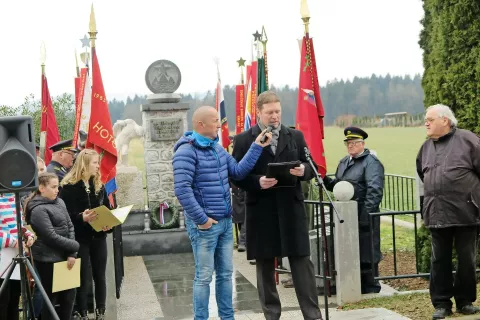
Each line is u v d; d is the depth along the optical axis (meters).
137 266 10.08
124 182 11.50
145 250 11.12
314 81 7.53
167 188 11.53
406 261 9.18
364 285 7.18
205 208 5.39
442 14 7.19
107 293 6.64
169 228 11.30
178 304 7.49
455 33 7.02
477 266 6.99
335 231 6.78
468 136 5.71
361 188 7.28
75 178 6.27
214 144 5.49
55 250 5.68
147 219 11.27
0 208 5.52
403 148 36.56
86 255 6.37
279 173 5.21
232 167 5.55
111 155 7.54
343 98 59.38
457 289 5.85
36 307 6.05
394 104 57.19
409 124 54.88
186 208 5.27
